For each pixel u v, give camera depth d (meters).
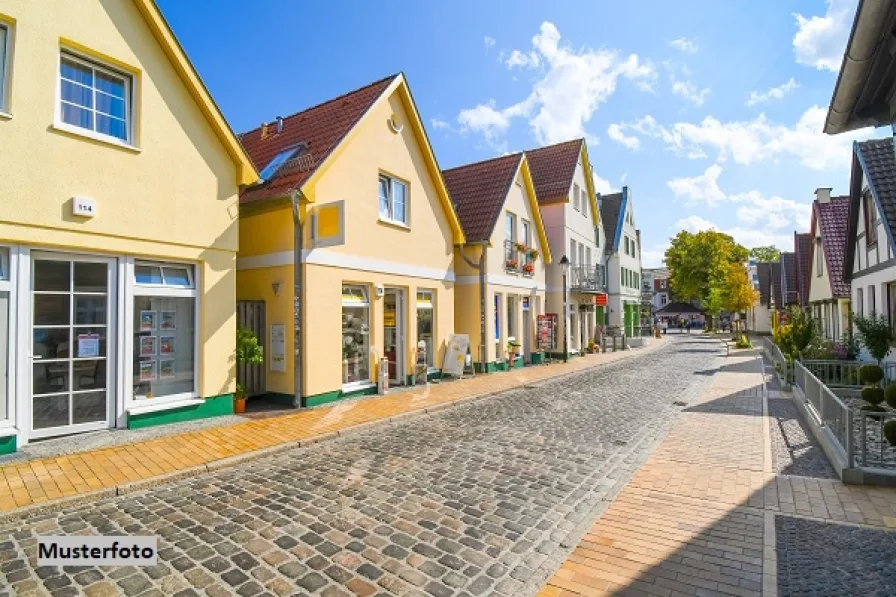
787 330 16.30
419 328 14.30
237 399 9.38
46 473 5.80
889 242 12.83
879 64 4.34
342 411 9.71
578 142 25.17
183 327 8.62
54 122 6.88
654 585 3.69
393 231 12.84
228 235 9.16
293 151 11.84
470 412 10.38
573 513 5.07
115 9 7.64
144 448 6.89
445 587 3.67
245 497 5.41
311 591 3.58
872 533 4.49
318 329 10.37
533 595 3.60
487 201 17.83
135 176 7.80
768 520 4.80
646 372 17.81
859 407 10.30
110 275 7.65
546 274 23.23
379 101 12.03
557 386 14.32
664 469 6.44
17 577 3.73
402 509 5.10
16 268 6.60
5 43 6.56
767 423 9.13
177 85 8.44
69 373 7.17
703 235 50.56
